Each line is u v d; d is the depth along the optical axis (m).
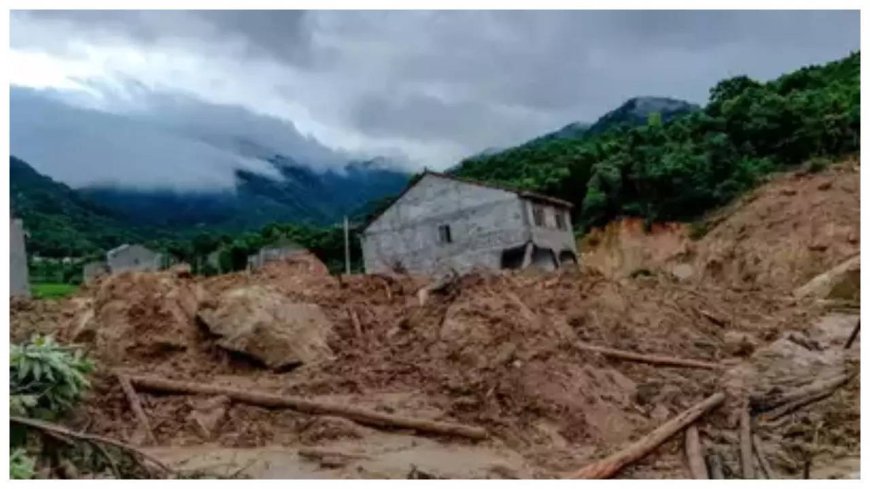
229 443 8.70
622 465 8.03
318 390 10.50
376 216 35.03
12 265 21.38
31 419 7.11
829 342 15.53
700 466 8.11
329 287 15.95
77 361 9.22
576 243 36.38
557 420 9.46
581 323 14.47
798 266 29.33
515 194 32.34
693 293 19.77
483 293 12.79
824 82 40.75
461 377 10.54
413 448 8.72
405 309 14.54
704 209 35.16
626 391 10.84
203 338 11.99
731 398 10.41
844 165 33.78
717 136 36.53
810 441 9.23
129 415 9.25
